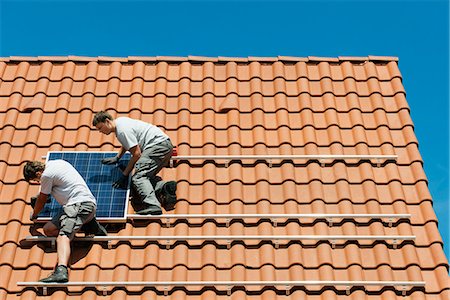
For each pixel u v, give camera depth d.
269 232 10.52
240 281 9.84
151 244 10.33
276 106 12.58
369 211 10.83
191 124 12.26
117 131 10.84
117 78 13.03
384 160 11.62
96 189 10.84
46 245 10.32
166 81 13.05
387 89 12.99
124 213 10.53
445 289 9.80
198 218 10.68
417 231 10.64
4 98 12.70
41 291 9.74
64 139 11.92
